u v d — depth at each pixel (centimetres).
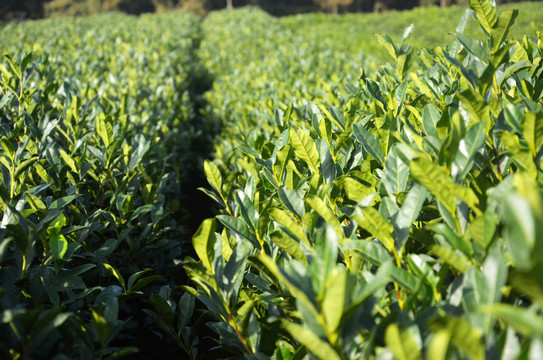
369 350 120
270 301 199
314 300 120
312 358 144
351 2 5438
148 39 1419
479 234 134
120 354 152
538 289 83
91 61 926
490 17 204
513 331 114
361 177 209
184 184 661
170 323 202
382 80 387
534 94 241
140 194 375
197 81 1113
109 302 175
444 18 2048
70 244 208
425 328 131
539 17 1409
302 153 208
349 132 240
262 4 5591
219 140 604
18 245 177
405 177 182
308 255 173
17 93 418
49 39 1479
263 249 183
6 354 144
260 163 225
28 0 5391
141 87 701
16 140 352
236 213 238
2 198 206
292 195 189
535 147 150
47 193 303
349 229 187
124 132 390
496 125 179
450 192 142
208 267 155
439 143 176
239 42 1470
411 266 148
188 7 5688
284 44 1342
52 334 159
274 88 577
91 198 337
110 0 5634
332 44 1259
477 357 102
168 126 610
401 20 2198
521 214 82
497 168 176
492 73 182
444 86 307
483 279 119
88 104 394
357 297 126
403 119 205
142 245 315
